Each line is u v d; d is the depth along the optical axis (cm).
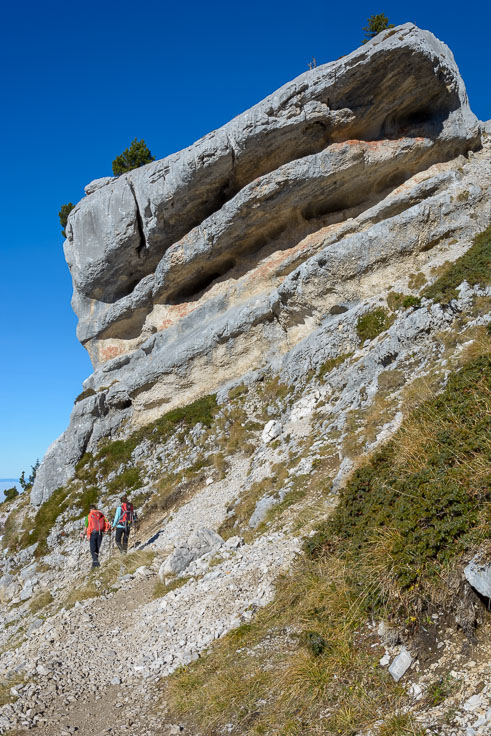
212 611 802
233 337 2341
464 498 527
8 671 846
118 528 1589
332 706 459
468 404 704
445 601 471
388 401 1302
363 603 543
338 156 2136
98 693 707
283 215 2306
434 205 1973
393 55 1933
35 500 2494
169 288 2631
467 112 2306
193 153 2258
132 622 975
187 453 2091
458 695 396
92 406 2588
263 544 1005
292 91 2058
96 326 2841
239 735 487
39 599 1616
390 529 574
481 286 1512
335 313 2061
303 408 1741
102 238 2642
